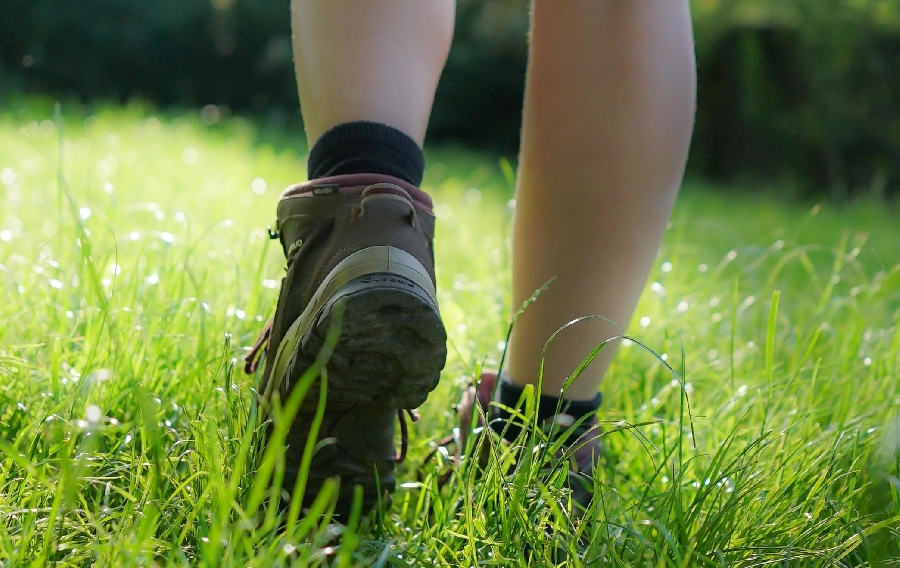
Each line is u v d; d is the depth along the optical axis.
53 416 1.10
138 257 1.59
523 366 1.25
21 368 1.30
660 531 0.96
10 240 2.17
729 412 1.47
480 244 3.71
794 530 1.08
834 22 11.02
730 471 1.13
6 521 0.93
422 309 1.00
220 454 1.03
